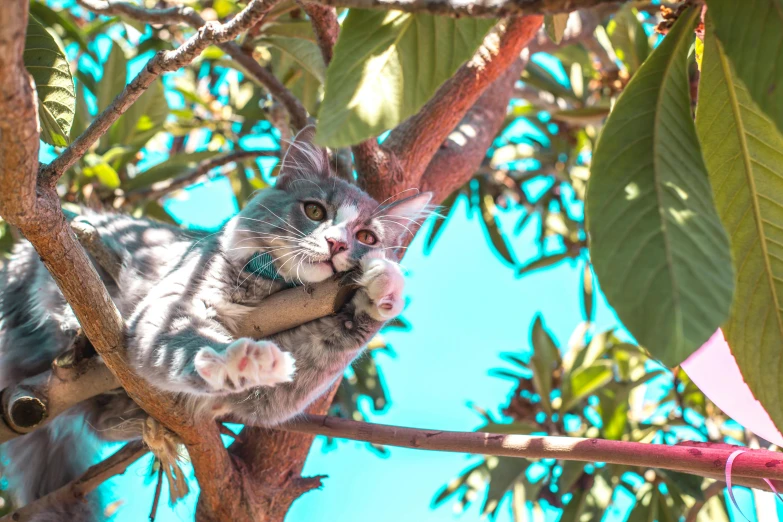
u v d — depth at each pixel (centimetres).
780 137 186
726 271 159
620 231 165
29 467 356
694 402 430
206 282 297
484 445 262
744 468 232
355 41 178
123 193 446
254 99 486
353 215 332
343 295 289
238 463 307
